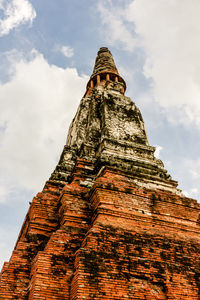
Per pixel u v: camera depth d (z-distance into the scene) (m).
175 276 7.48
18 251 8.76
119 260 7.23
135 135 12.52
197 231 8.96
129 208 8.50
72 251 7.86
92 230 7.57
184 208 9.22
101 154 10.63
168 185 10.16
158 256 7.71
